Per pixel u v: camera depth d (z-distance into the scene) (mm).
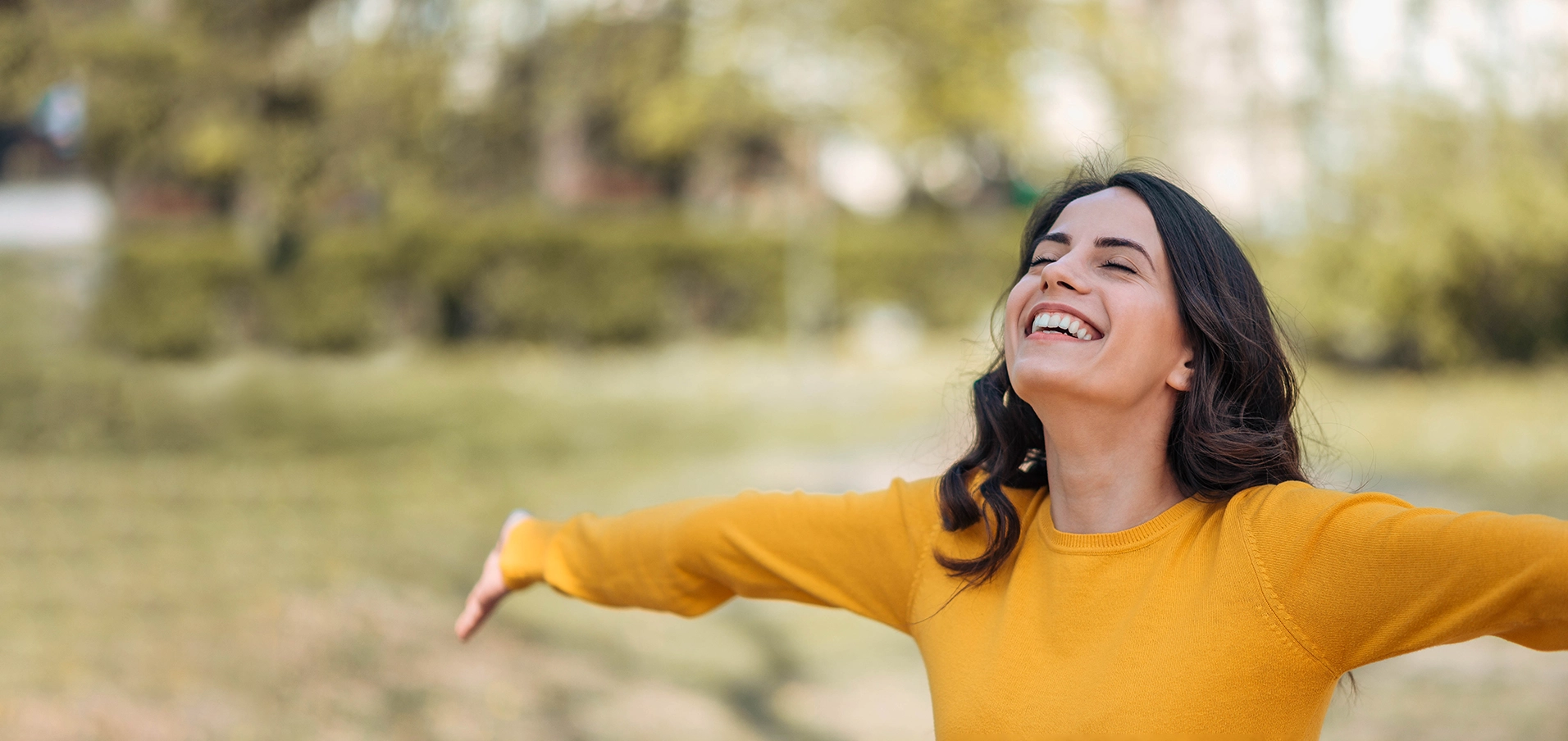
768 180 26766
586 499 9250
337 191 14234
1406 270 14531
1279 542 1412
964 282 24172
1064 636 1513
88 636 5035
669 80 24281
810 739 4488
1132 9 23844
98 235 17938
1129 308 1523
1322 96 15898
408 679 4875
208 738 4070
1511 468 9688
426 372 18062
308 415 13188
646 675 5246
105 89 12602
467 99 18875
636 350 21750
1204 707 1394
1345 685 4980
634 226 22141
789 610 6504
